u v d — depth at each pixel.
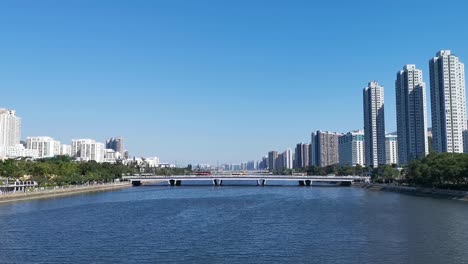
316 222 133.50
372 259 85.31
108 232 116.12
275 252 91.62
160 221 138.12
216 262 83.62
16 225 126.94
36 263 83.00
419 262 83.12
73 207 178.50
